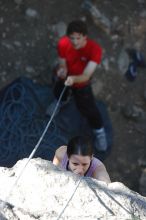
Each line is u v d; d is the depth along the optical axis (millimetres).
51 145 17359
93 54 16859
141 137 20984
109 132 20156
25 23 21062
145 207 7195
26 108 18641
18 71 20375
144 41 22469
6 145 17328
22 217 6738
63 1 21766
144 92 21688
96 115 18516
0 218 6535
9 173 7453
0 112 18281
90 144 9414
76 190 7207
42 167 7484
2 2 21094
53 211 6918
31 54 20750
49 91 19531
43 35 21094
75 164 9359
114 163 20188
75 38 16297
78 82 17391
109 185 7449
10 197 7055
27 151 17250
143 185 20031
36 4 21406
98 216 6895
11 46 20625
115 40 21984
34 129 17891
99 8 22188
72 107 19344
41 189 7188
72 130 19109
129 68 21719
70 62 17281
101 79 21203
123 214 7004
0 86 19922
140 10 22891
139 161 20562
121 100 21281
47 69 20672
